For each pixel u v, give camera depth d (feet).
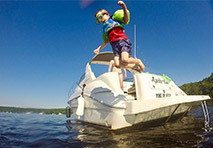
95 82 13.43
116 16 10.09
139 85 11.77
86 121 14.93
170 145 7.22
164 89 13.35
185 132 9.84
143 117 10.20
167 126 12.01
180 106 12.32
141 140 8.20
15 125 17.22
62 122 20.06
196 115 18.78
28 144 8.46
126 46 9.54
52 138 9.72
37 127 15.38
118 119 10.50
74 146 7.73
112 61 15.58
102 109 12.05
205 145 7.04
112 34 9.95
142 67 10.38
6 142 8.95
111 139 8.68
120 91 11.02
